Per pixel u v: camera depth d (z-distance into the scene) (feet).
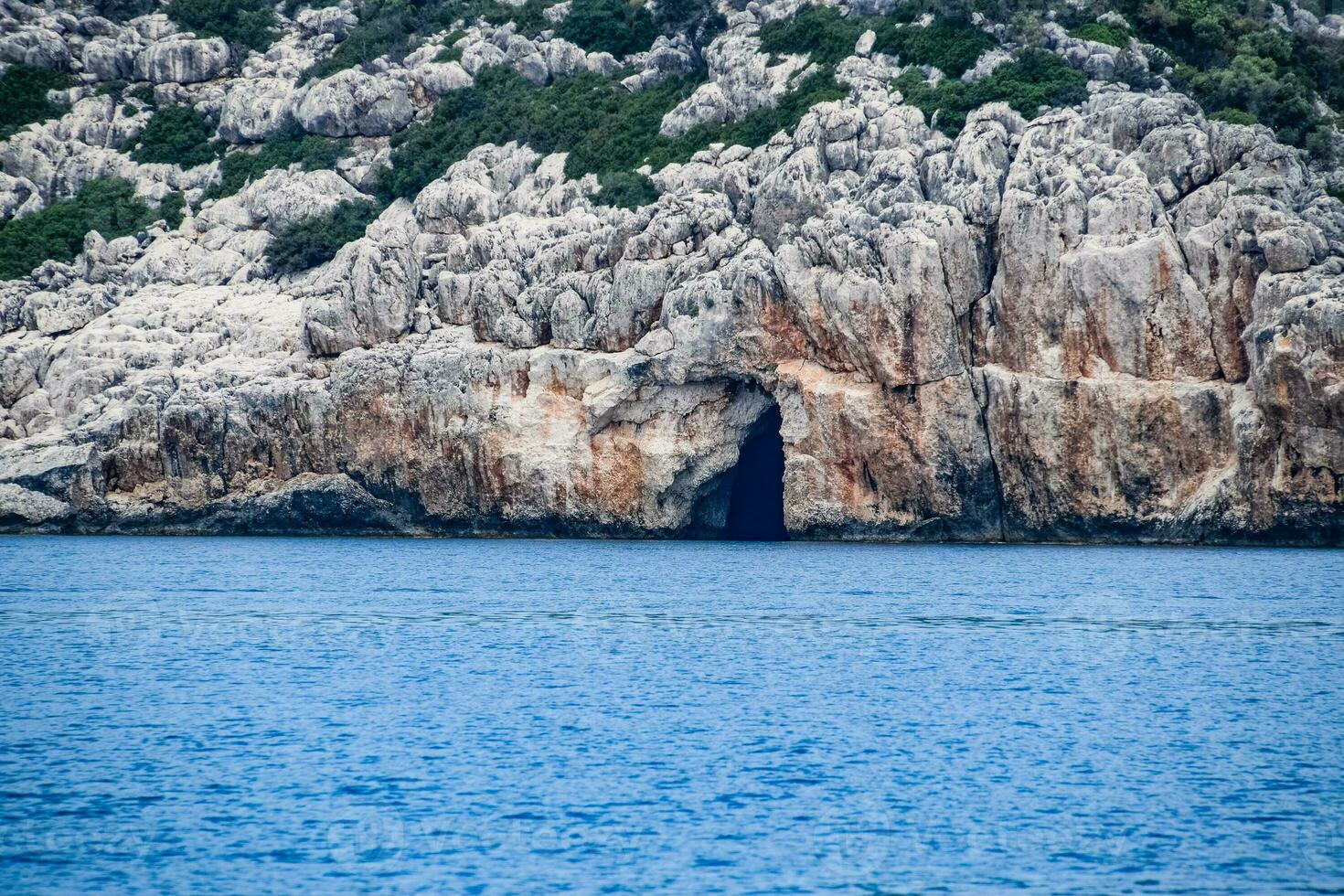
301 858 188.96
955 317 555.28
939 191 575.38
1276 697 280.92
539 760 233.35
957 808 208.74
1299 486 509.76
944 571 490.08
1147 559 517.96
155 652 337.11
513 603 416.67
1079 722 258.98
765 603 411.95
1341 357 491.72
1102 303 531.09
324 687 292.61
